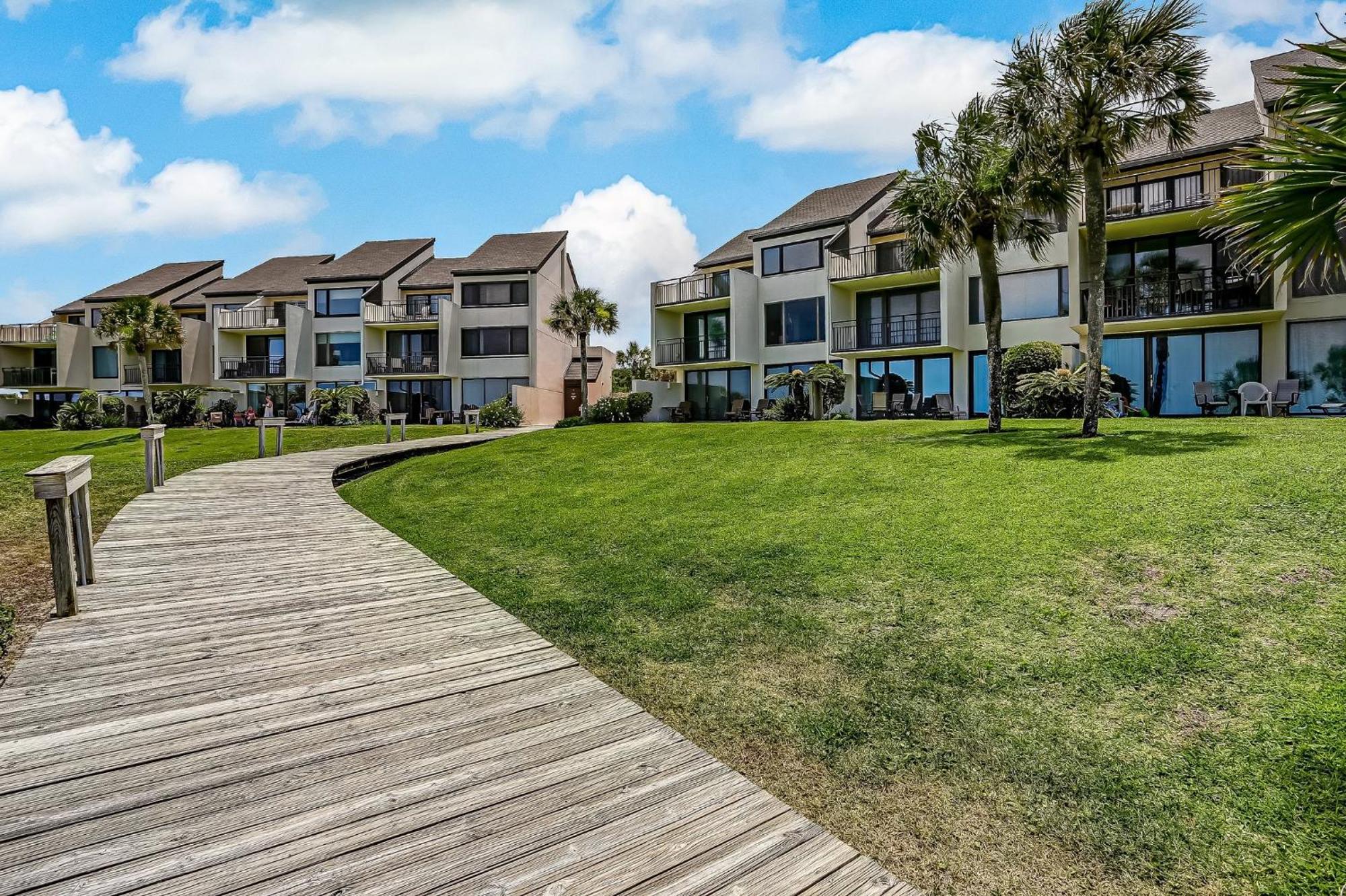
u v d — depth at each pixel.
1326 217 3.38
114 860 2.23
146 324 31.05
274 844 2.34
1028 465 8.78
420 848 2.34
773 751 3.65
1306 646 3.99
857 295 25.30
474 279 35.81
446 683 3.73
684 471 11.51
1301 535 5.38
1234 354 17.84
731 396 28.61
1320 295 16.47
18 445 23.14
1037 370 17.55
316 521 8.16
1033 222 12.59
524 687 3.70
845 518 7.45
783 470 10.54
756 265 27.59
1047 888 2.66
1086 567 5.39
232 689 3.60
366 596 5.29
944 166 12.12
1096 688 3.92
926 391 23.48
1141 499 6.68
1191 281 18.06
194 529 7.65
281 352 38.50
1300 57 17.53
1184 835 2.85
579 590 6.20
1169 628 4.40
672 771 2.89
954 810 3.12
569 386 39.88
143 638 4.32
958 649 4.52
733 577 6.16
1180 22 9.69
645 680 4.47
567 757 2.99
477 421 28.94
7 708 3.34
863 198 26.64
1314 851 2.69
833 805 3.20
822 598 5.52
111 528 7.64
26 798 2.58
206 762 2.86
